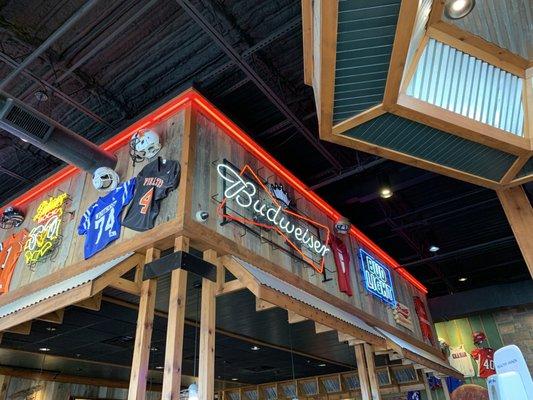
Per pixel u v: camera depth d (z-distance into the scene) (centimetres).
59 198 540
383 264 793
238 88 540
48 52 477
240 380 923
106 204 461
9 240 583
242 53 456
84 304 380
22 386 710
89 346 578
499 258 995
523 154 212
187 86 503
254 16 451
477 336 1013
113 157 488
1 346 554
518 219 246
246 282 371
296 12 451
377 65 171
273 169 561
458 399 235
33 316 374
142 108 573
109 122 600
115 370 736
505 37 182
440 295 1195
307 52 218
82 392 789
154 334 569
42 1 424
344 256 650
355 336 480
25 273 524
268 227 485
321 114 196
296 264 521
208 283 385
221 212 428
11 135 605
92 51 449
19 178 670
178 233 372
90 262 436
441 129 195
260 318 522
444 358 927
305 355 700
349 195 714
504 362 161
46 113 575
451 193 741
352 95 184
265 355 693
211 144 461
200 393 332
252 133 607
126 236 419
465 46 183
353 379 870
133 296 440
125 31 462
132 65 510
